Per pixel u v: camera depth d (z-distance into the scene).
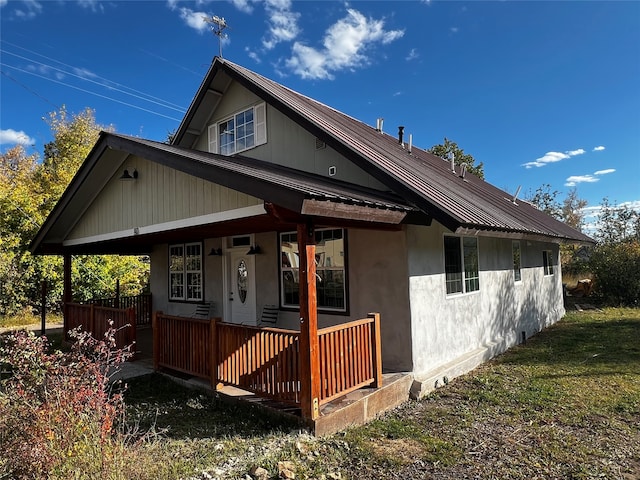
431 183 7.46
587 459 4.07
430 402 5.81
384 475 3.80
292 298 8.14
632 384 6.32
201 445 4.29
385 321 6.44
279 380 5.00
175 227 6.57
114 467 3.18
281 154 8.62
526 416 5.19
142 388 6.30
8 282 13.69
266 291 8.64
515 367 7.54
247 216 5.26
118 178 8.09
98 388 3.64
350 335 5.21
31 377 3.47
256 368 5.26
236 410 5.29
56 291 14.77
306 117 7.53
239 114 9.80
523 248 11.11
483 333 8.47
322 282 7.36
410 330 6.18
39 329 12.67
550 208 30.84
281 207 4.47
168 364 6.68
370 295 6.62
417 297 6.39
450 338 7.24
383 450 4.28
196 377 6.38
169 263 11.70
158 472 3.61
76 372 3.70
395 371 6.24
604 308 15.05
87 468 3.04
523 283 10.85
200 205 6.05
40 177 20.52
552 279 13.28
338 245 7.11
